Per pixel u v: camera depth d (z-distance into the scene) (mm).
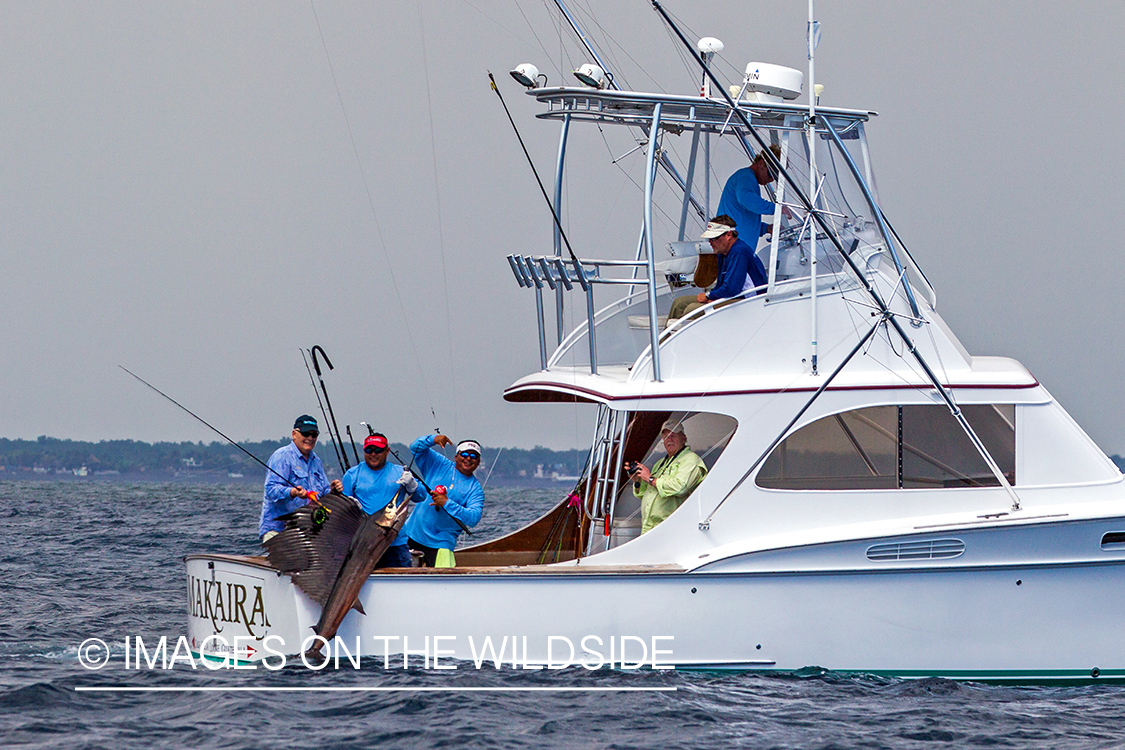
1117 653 32438
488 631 32062
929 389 33281
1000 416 33594
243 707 29594
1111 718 29500
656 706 29391
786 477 33062
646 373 33656
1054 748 27109
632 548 33094
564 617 31922
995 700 30750
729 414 33094
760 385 33219
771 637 31938
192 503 151875
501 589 32031
